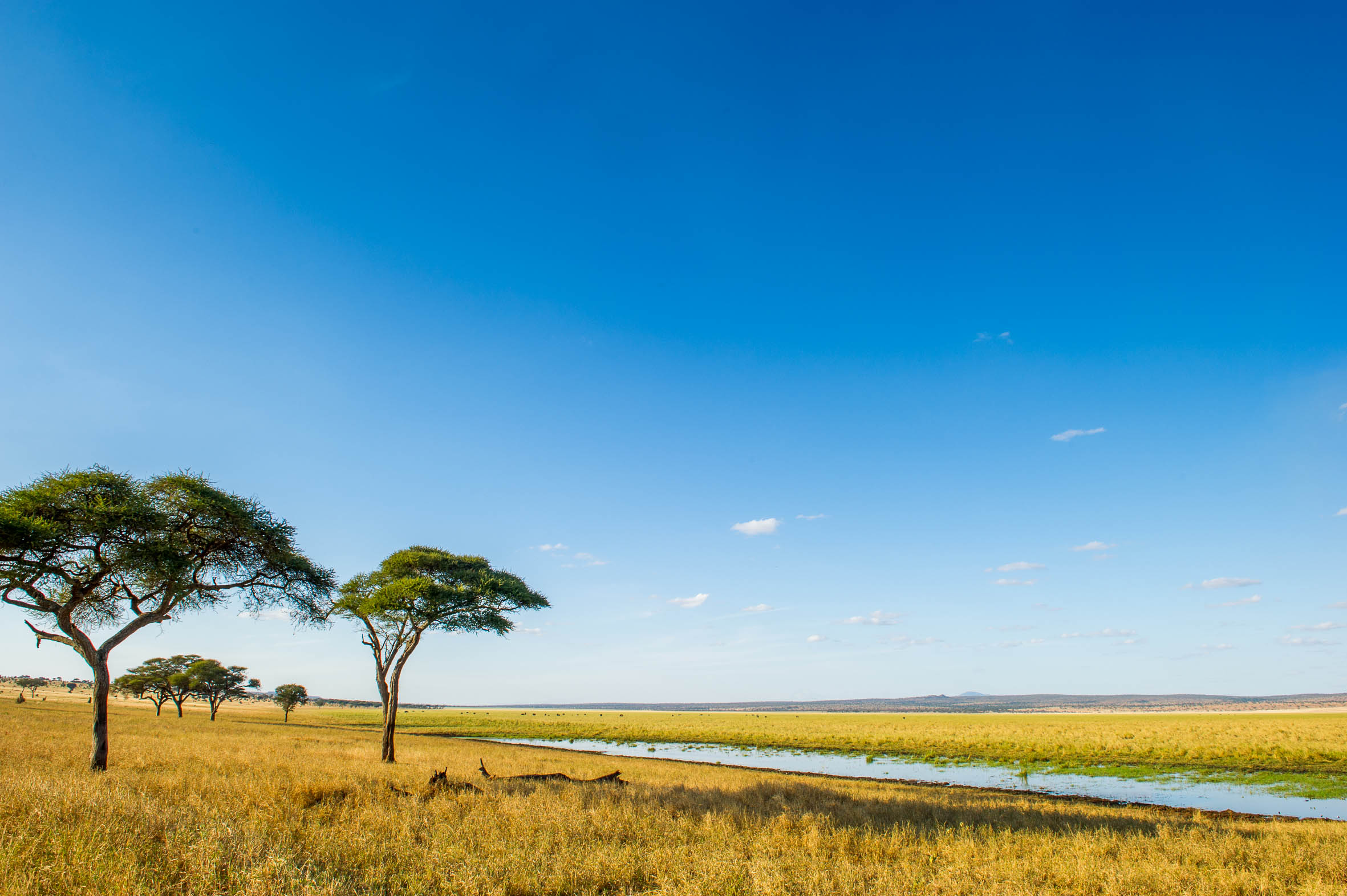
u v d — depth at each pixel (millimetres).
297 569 23094
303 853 8898
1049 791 27734
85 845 7719
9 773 14297
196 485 19547
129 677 69125
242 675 77812
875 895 8469
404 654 27234
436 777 16391
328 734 48188
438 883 8273
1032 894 8781
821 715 137125
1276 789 28047
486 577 28125
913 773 34781
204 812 10742
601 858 9586
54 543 17766
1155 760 38812
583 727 80250
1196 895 9133
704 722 99438
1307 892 9305
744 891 8484
